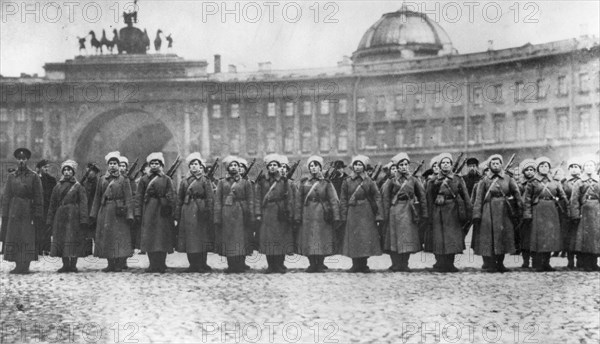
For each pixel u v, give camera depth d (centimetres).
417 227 1386
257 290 1181
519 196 1395
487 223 1389
